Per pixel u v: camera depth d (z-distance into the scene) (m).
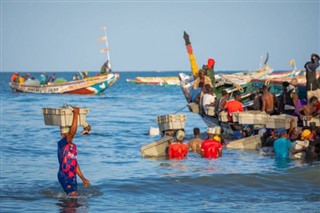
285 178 25.39
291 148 30.44
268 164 28.73
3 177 26.08
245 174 25.80
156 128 43.53
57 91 99.94
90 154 33.22
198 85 43.22
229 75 47.56
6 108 70.81
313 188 24.02
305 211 20.48
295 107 34.72
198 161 29.86
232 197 22.55
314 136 30.67
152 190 23.44
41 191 23.03
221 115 36.94
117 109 71.19
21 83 105.50
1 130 45.78
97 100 87.81
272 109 36.06
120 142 38.75
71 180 22.05
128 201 21.69
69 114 22.73
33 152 34.25
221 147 31.28
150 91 124.50
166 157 31.58
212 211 20.39
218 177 25.38
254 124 34.34
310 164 28.61
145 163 29.58
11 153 33.81
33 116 59.06
